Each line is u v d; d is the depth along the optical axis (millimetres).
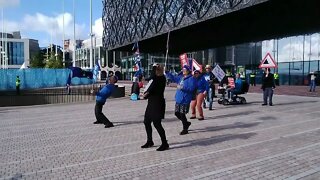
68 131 10992
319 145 8328
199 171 6398
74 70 44031
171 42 59781
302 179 5906
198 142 8820
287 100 20312
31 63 88688
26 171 6605
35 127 12031
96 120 13133
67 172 6484
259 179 5930
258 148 8094
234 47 53344
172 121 12352
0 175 6371
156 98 8016
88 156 7648
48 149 8445
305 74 41219
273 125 11250
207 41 57375
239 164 6809
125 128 11266
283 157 7285
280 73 44250
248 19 39781
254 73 42656
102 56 102750
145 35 56188
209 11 38875
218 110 15320
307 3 32531
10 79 39719
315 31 44500
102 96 11594
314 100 20297
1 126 12422
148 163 6980
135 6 59656
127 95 28922
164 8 49188
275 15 37531
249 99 21125
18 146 8875
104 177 6145
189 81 9758
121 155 7672
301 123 11633
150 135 8328
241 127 10906
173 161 7086
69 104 21328
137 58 23891
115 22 70188
